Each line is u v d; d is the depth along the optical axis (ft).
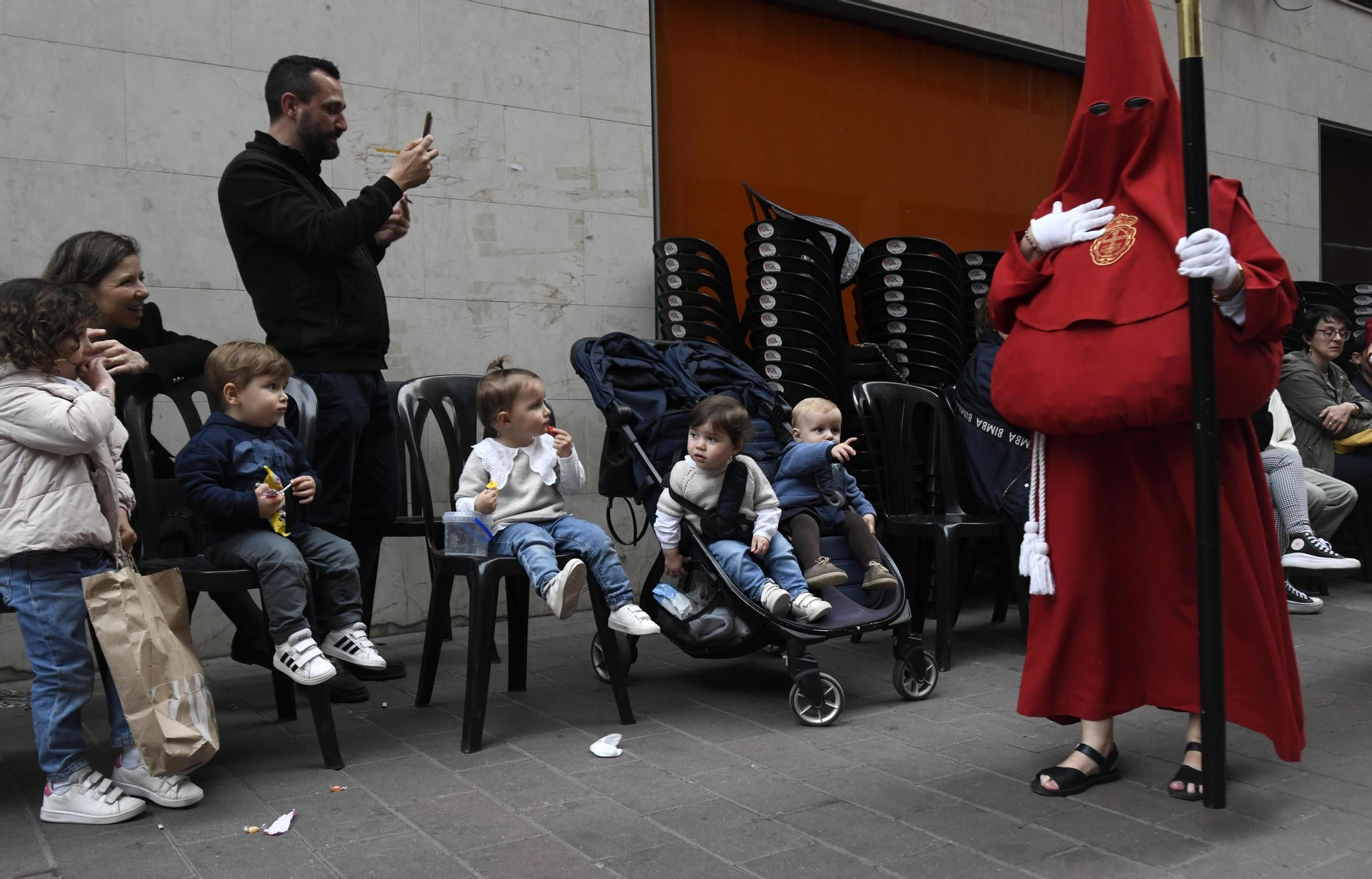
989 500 15.58
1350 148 33.01
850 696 13.32
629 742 11.36
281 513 11.09
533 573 11.29
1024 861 8.20
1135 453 9.55
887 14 22.43
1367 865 8.13
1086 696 9.66
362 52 16.53
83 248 11.03
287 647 10.33
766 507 12.69
